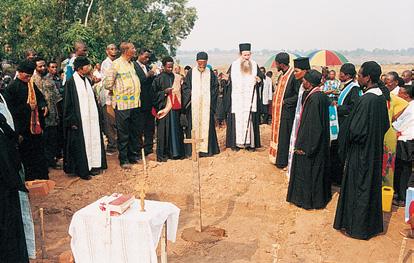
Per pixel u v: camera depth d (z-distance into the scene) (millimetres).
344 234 5711
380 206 5578
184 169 8086
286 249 5484
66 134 7590
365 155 5379
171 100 8539
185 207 7016
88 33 21094
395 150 6547
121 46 7969
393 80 7422
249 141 9180
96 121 7676
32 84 6934
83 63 7375
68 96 7367
